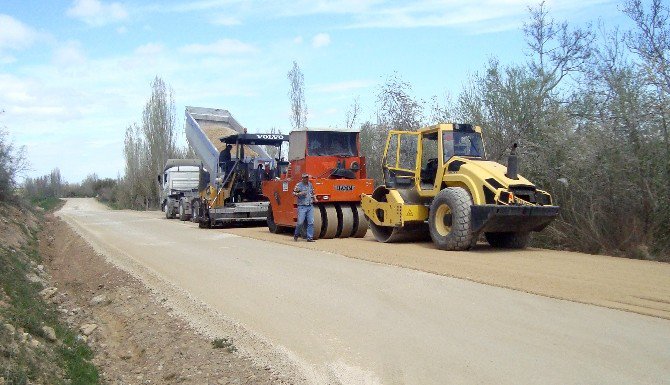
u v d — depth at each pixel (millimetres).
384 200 15656
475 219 12727
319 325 7809
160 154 51875
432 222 13836
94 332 9195
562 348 6414
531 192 12844
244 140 21328
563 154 14305
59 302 10969
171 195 31594
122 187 60906
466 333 7082
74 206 65938
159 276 11734
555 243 14102
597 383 5508
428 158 14781
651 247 12305
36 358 6793
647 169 12609
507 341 6730
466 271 10469
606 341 6555
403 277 10203
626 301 8078
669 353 6145
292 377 6266
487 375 5848
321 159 16859
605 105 13969
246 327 7992
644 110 12930
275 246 15203
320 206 16703
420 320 7691
